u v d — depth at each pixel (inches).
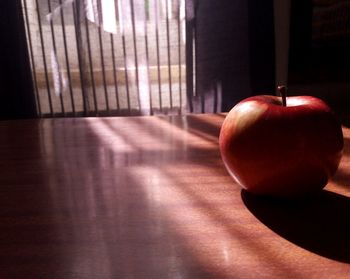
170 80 42.1
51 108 41.9
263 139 8.5
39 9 39.3
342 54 27.4
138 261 6.9
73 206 9.3
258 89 41.4
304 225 8.1
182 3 40.1
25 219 8.7
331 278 6.3
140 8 39.9
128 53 41.0
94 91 41.7
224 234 7.8
